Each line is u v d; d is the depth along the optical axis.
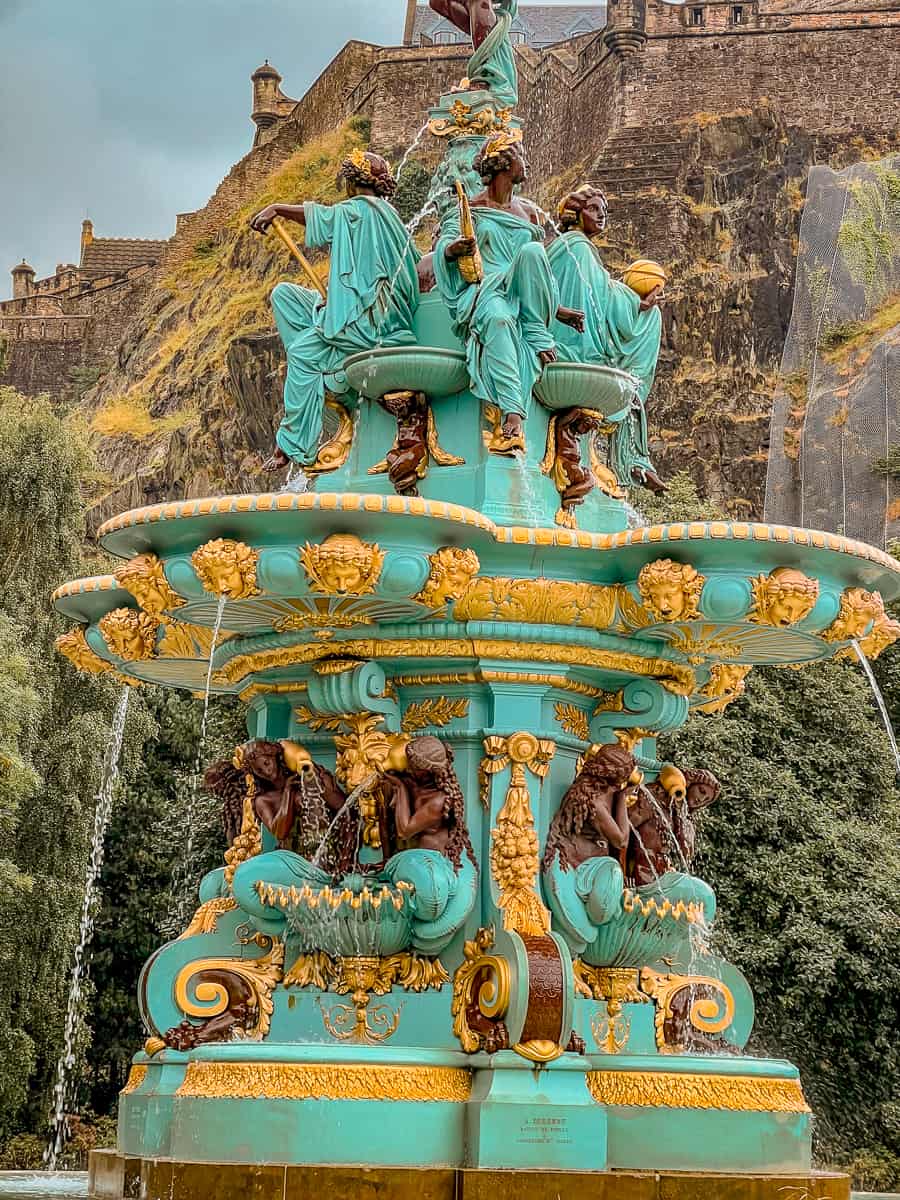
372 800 8.19
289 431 9.16
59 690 27.48
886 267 65.25
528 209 9.52
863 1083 22.72
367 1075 7.24
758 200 66.81
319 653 8.26
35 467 28.34
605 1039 8.21
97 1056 28.89
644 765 8.93
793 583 7.76
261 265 82.38
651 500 28.42
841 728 24.55
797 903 22.52
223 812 9.13
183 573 7.79
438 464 8.72
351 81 87.31
